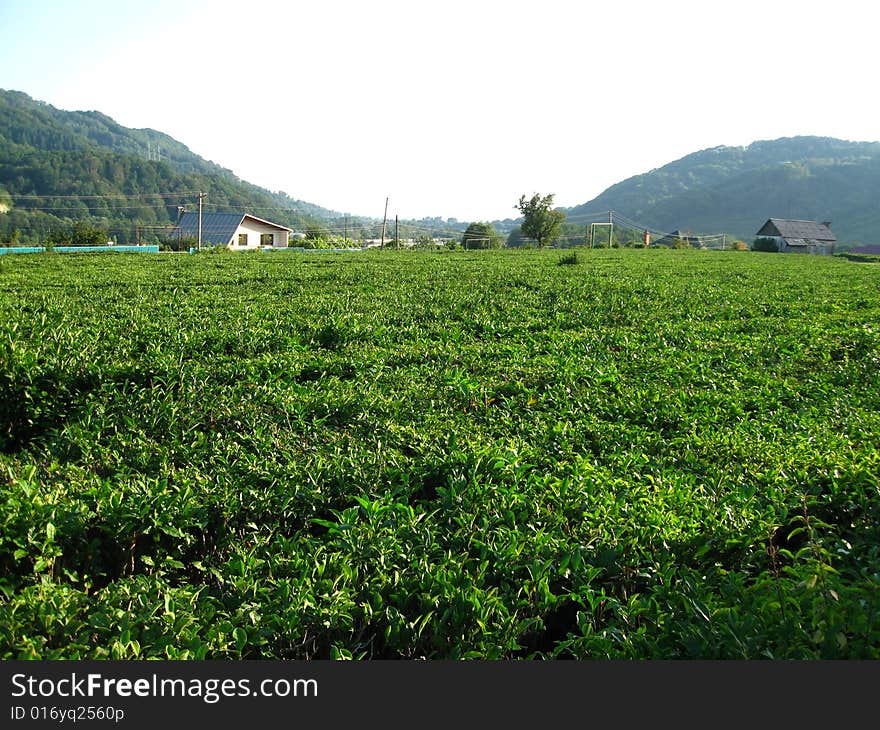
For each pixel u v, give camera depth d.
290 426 7.97
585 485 6.07
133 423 7.64
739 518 5.48
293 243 89.50
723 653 3.93
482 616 4.24
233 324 14.68
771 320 17.27
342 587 4.61
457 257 49.91
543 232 78.38
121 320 14.73
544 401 9.27
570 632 4.63
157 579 4.66
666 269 38.06
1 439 8.14
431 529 5.42
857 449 7.14
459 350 12.55
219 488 5.96
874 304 21.91
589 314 17.86
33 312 16.17
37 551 4.92
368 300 20.33
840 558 5.00
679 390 9.62
